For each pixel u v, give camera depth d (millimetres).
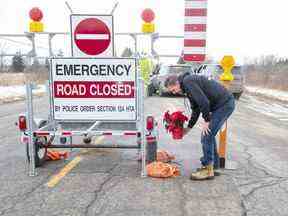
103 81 5559
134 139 8109
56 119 5664
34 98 22109
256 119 12398
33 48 5848
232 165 6062
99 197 4562
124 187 4922
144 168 5355
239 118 12531
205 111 4949
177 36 5883
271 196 4613
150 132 5625
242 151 7156
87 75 5555
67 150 7074
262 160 6441
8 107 16578
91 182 5141
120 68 5520
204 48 5871
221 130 5797
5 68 39875
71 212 4113
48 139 6438
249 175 5492
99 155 6715
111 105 5609
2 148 7422
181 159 6426
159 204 4328
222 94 5148
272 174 5566
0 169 5824
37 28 5754
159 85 21188
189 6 5797
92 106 5621
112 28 5645
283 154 6945
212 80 5223
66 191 4785
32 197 4574
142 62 6137
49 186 4980
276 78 35188
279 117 13148
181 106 15406
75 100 5613
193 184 5039
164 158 6141
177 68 20344
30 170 5480
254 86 36938
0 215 4035
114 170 5734
